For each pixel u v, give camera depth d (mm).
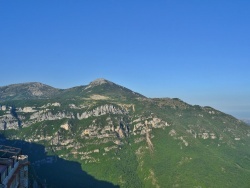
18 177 87938
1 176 70875
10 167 78188
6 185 74000
